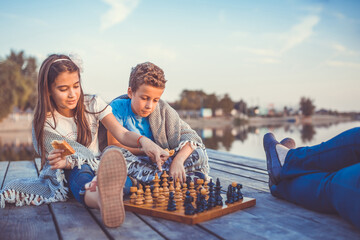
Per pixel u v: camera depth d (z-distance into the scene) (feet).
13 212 6.13
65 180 6.66
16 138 99.45
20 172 11.09
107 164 4.73
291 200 6.42
